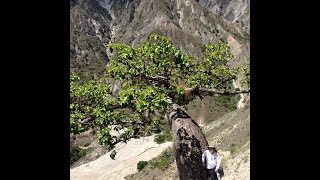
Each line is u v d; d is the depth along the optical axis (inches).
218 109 4731.8
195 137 516.7
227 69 571.5
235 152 1168.2
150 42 569.0
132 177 1764.3
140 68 547.5
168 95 546.3
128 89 494.9
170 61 568.4
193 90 561.3
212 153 513.0
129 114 554.6
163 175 1535.4
